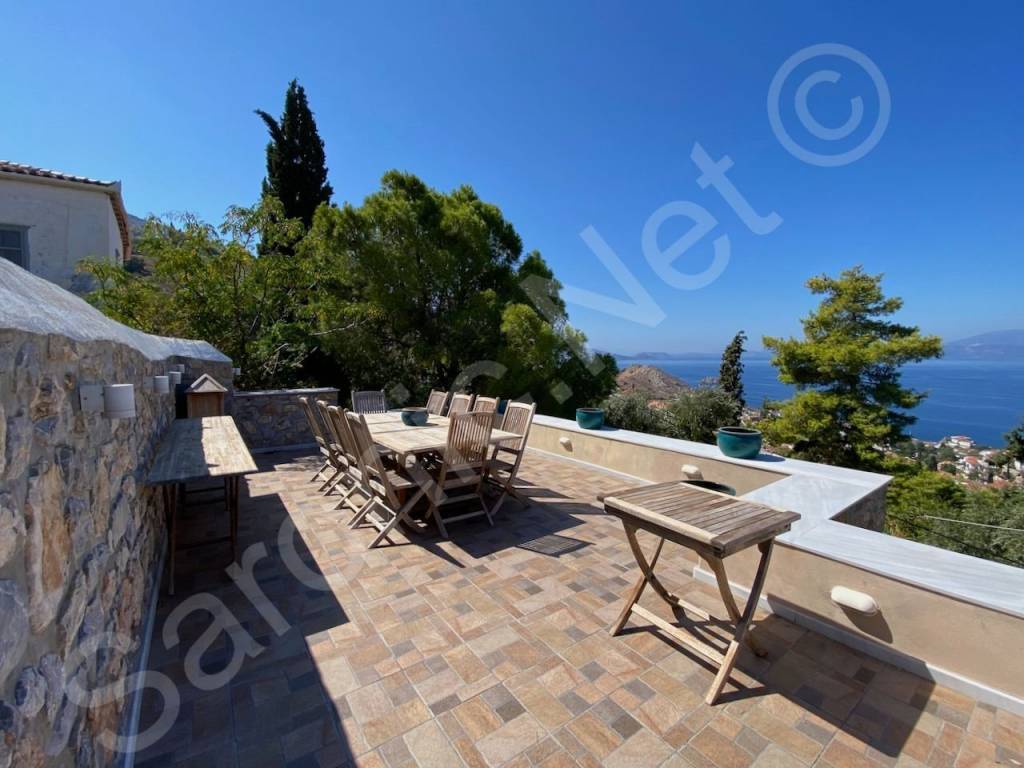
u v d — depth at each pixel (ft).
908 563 7.18
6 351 2.66
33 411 3.11
